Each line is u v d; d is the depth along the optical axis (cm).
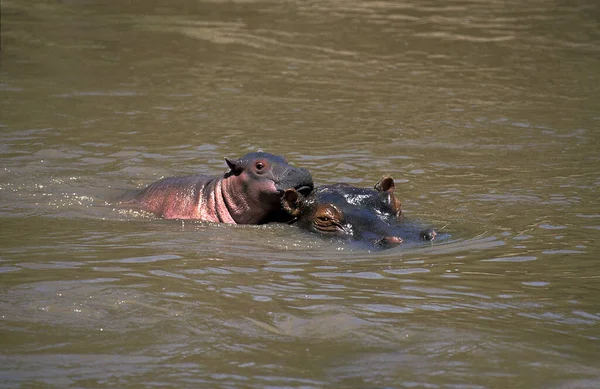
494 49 5528
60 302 1684
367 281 1877
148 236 2273
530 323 1622
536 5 6888
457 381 1363
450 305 1717
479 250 2141
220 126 3775
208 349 1474
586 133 3703
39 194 2722
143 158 3231
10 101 4122
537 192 2783
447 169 3111
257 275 1912
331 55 5297
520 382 1363
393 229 2289
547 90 4572
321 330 1565
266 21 6134
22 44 5331
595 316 1667
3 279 1833
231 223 2473
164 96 4325
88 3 6531
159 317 1619
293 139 3566
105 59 5072
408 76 4850
